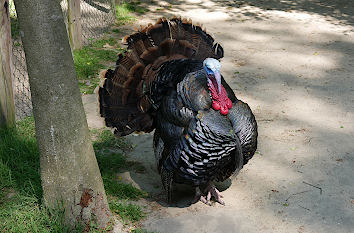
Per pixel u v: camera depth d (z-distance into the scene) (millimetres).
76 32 7418
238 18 9906
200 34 4590
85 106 5984
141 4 10633
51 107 3379
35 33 3191
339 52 8008
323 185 4461
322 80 6863
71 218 3711
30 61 3277
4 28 4844
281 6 10938
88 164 3631
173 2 10969
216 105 3691
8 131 4996
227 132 3662
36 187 4191
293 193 4355
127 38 4391
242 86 6641
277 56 7797
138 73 4414
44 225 3773
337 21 9820
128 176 4684
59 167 3549
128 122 4449
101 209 3787
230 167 4074
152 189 4488
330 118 5754
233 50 8055
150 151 5125
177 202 4301
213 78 3719
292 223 3965
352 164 4789
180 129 3885
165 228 3904
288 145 5156
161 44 4461
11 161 4562
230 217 4055
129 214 4023
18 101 6004
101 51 7633
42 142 3508
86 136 3596
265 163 4836
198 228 3910
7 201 4121
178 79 4012
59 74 3326
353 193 4336
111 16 9156
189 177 3850
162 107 4008
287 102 6180
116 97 4387
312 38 8727
